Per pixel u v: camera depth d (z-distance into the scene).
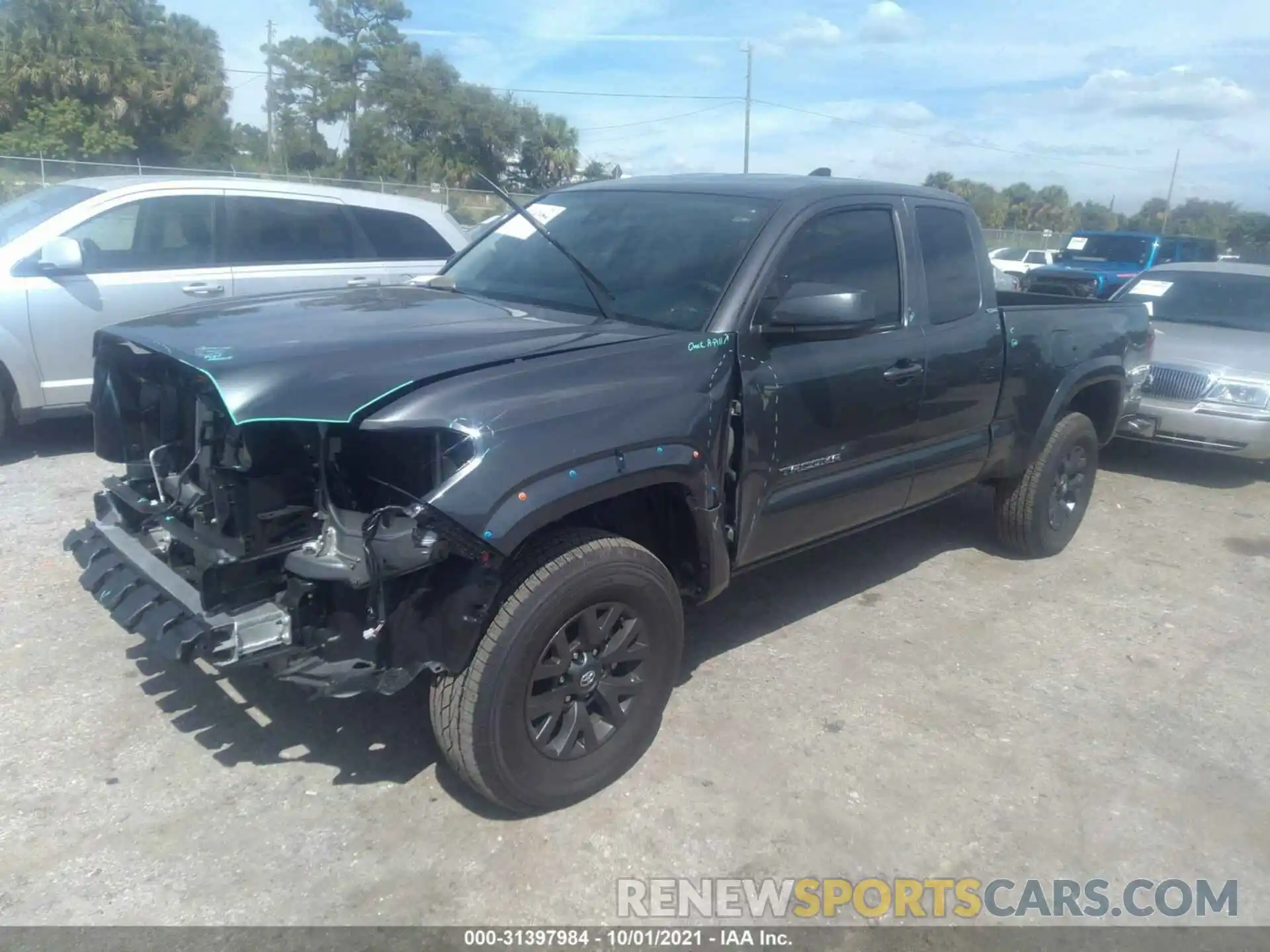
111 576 3.30
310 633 2.94
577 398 3.18
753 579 5.44
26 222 6.71
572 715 3.33
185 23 45.62
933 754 3.86
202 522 3.13
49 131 35.25
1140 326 6.22
